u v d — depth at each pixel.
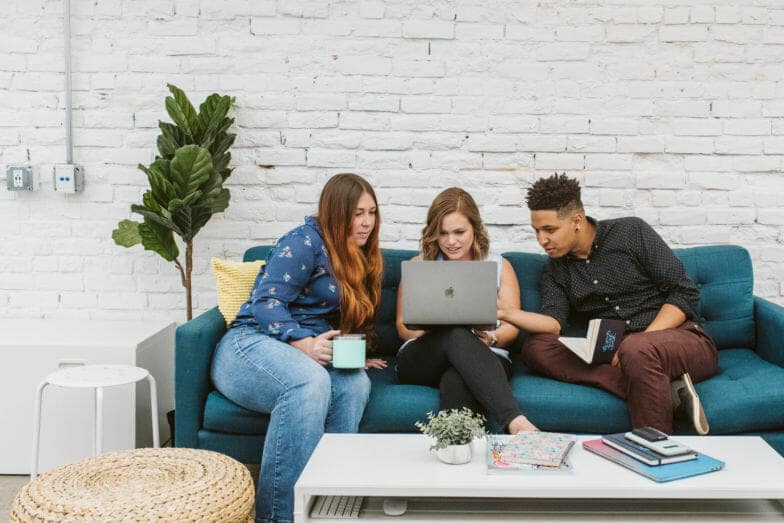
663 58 3.21
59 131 3.26
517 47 3.22
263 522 2.23
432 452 1.90
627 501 1.88
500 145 3.25
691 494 1.66
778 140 3.22
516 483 1.69
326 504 1.82
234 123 3.26
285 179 3.28
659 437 1.85
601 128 3.23
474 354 2.35
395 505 1.79
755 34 3.20
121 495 1.82
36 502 1.82
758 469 1.77
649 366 2.33
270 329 2.44
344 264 2.54
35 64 3.23
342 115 3.25
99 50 3.24
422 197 3.27
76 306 3.32
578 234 2.75
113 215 3.29
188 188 2.87
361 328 2.68
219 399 2.45
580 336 2.83
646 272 2.76
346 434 2.06
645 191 3.25
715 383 2.48
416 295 2.42
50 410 2.77
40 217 3.29
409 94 3.24
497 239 3.27
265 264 2.60
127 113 3.26
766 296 3.26
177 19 3.23
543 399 2.39
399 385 2.55
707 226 3.25
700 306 2.89
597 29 3.21
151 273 3.31
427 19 3.22
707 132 3.23
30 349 2.77
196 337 2.46
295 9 3.22
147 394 2.92
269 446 2.24
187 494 1.83
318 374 2.28
